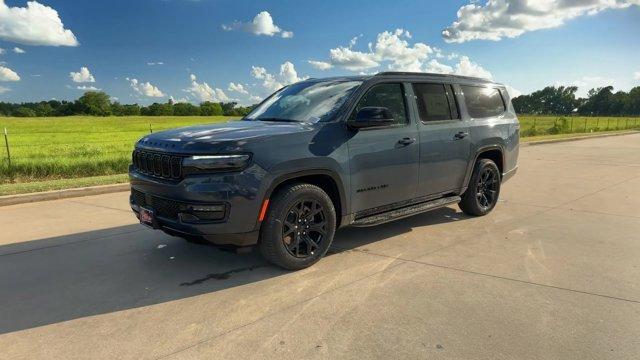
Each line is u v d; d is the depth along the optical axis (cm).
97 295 377
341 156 439
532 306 352
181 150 383
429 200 564
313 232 441
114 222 616
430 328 317
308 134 423
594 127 4494
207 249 496
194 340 302
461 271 428
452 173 576
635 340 301
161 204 407
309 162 414
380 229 579
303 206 424
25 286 397
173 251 491
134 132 3531
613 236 549
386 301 361
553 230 577
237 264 449
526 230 576
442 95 570
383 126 484
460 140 577
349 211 460
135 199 452
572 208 709
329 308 349
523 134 3148
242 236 391
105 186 852
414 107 524
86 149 1848
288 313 341
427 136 530
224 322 328
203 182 375
